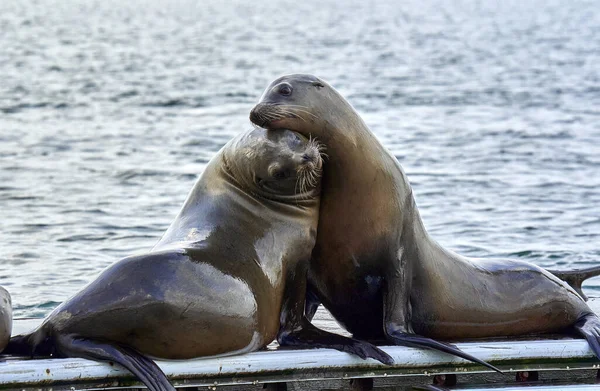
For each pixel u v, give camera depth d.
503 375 20.23
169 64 113.62
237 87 88.50
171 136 58.62
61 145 55.56
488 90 85.50
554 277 21.98
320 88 19.78
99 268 30.77
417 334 20.75
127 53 130.00
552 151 52.59
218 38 162.75
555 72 102.06
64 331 17.95
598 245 33.69
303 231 19.77
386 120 65.69
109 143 56.28
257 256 19.19
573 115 68.38
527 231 35.50
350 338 19.64
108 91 85.44
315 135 19.61
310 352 18.98
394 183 20.11
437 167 47.75
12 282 29.02
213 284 18.36
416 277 20.69
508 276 21.59
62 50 133.75
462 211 38.56
